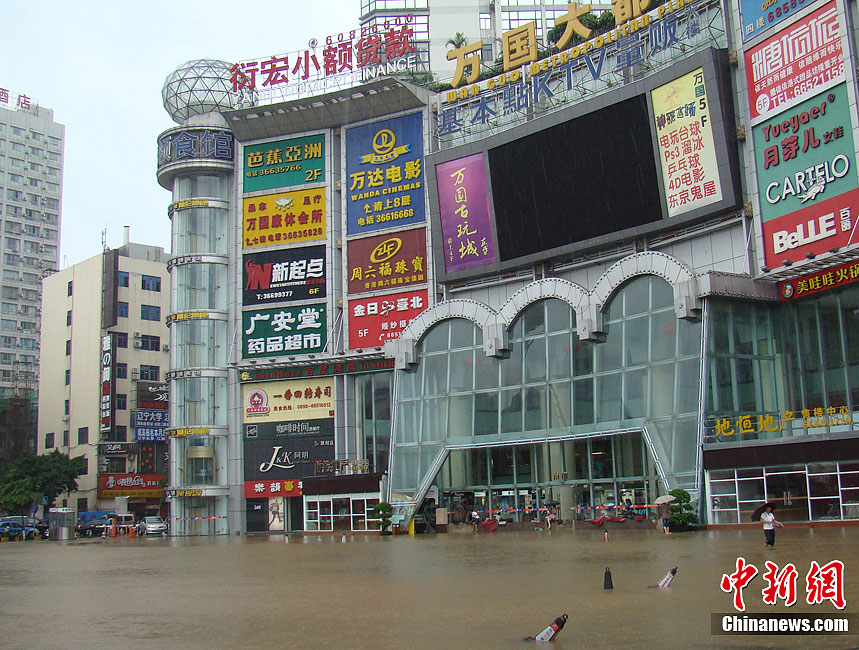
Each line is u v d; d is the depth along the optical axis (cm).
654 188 4828
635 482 4844
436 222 5862
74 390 10075
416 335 5700
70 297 10412
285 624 1433
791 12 4291
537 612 1457
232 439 6838
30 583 2398
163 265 10381
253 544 4638
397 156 6450
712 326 4353
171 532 6862
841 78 4041
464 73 6250
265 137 6956
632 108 4850
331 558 3072
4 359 13250
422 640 1234
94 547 4950
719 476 4088
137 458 9475
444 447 5428
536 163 5300
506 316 5303
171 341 7038
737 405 4341
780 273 4319
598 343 4884
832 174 4078
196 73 7212
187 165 7050
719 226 4691
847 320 4325
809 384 4491
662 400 4466
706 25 4834
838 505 3666
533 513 5147
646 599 1559
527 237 5441
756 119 4459
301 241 6719
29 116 14425
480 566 2430
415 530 5350
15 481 8769
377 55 6506
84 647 1266
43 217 14262
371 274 6412
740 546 2698
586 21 5650
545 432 5006
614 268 4794
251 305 6800
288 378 6675
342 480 5888
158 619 1555
